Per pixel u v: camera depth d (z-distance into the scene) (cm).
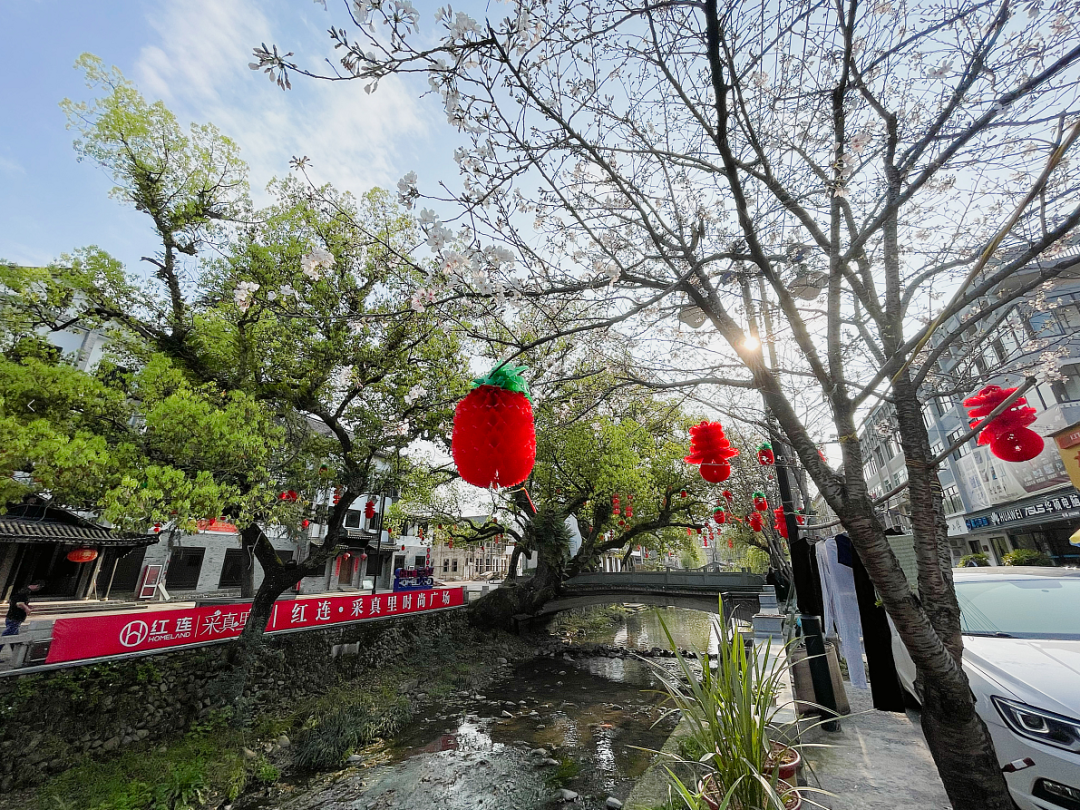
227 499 698
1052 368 315
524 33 190
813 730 434
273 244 828
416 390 360
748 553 2244
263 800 699
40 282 706
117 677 771
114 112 769
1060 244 278
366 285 861
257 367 853
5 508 586
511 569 1928
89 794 629
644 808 371
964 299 187
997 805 191
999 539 1748
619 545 1831
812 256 308
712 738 252
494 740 909
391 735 934
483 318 303
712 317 249
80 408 663
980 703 306
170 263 866
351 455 974
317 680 1083
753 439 781
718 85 187
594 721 1006
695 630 2194
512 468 196
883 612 418
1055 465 1296
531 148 234
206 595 1911
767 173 225
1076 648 324
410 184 229
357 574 2627
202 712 836
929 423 2003
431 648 1423
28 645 720
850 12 204
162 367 703
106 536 1373
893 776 340
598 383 384
